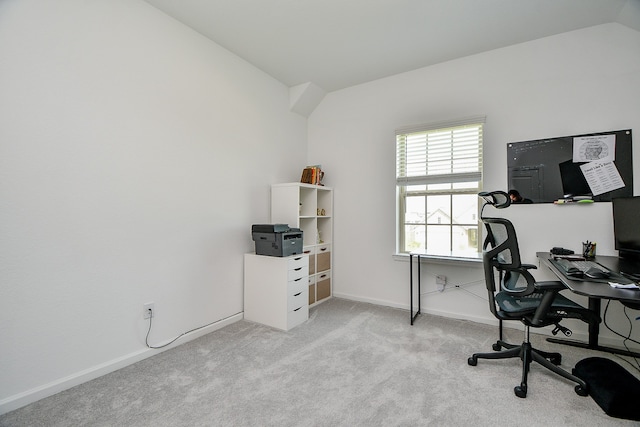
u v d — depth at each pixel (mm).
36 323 1595
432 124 2936
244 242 2896
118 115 1938
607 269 1718
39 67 1593
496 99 2680
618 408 1444
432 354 2121
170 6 2135
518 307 1755
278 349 2207
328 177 3686
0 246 1477
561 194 2408
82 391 1678
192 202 2416
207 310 2527
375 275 3348
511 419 1448
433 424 1414
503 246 1755
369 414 1487
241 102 2879
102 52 1855
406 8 2141
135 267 2033
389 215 3262
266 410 1520
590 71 2320
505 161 2637
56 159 1660
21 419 1443
